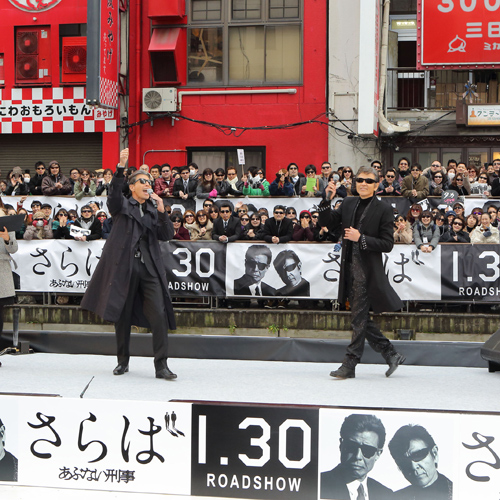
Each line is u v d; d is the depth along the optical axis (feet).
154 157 75.41
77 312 49.34
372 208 27.55
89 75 69.21
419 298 46.88
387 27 70.64
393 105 74.69
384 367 30.73
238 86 74.33
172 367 30.07
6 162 78.28
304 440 18.40
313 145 72.95
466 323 46.14
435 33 69.21
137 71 75.05
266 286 48.11
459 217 47.78
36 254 50.06
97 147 76.64
